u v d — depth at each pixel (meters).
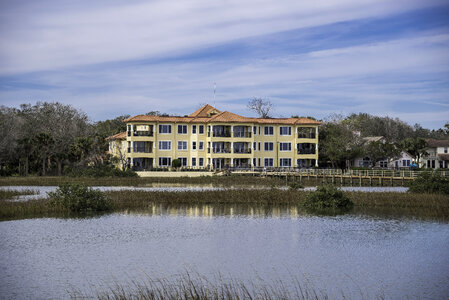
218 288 23.09
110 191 56.59
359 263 27.88
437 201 50.41
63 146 109.19
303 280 24.66
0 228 37.31
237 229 37.88
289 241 33.56
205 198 54.91
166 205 52.03
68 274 25.56
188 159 97.56
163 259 28.59
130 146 95.19
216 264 27.58
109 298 21.59
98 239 33.78
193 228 38.22
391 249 31.16
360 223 40.72
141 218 42.78
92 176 85.31
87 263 27.66
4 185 72.81
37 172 103.19
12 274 25.55
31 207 44.69
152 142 95.81
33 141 98.75
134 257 29.00
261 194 55.41
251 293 22.38
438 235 35.56
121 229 37.44
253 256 29.38
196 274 25.64
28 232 35.84
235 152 97.94
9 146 99.00
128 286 23.53
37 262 27.80
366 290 23.14
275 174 88.06
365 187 73.25
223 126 97.94
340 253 30.17
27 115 125.44
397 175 76.50
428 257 29.17
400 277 25.12
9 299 21.92
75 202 46.25
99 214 44.78
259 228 38.38
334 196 50.59
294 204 53.88
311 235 35.56
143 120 94.31
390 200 51.78
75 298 21.91
